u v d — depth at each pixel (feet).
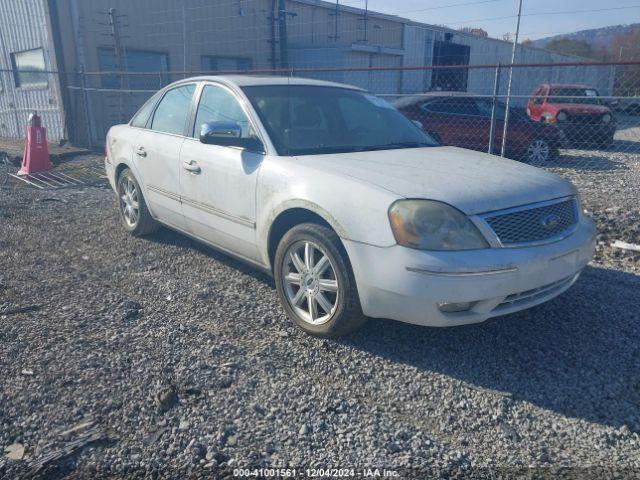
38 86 50.80
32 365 10.69
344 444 8.71
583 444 8.73
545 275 10.59
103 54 49.26
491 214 10.38
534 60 92.94
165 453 8.49
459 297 9.89
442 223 10.07
